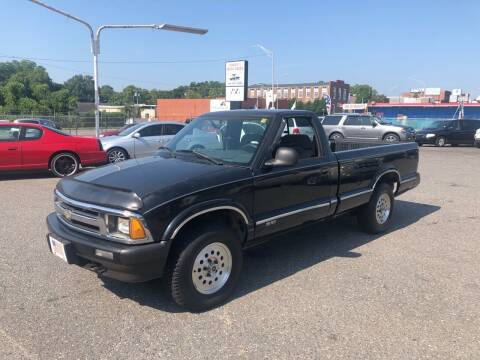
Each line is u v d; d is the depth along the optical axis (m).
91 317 3.67
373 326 3.58
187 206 3.59
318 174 4.92
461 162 16.17
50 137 10.86
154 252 3.41
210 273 3.85
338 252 5.39
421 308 3.91
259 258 5.14
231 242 3.94
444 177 12.10
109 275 3.58
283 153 4.16
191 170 3.98
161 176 3.82
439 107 54.12
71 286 4.27
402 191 6.70
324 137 5.14
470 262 5.13
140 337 3.37
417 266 4.96
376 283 4.45
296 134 4.81
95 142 11.42
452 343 3.35
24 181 10.42
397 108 57.41
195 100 74.31
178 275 3.62
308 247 5.59
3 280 4.39
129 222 3.39
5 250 5.29
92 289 4.20
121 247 3.40
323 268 4.84
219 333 3.45
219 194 3.82
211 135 4.75
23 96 80.25
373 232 6.18
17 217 6.89
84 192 3.75
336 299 4.07
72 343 3.27
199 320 3.65
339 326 3.57
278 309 3.86
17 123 10.66
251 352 3.19
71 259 3.68
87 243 3.55
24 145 10.48
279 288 4.30
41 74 93.88
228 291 3.97
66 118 46.47
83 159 11.17
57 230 3.87
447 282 4.51
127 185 3.66
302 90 114.94
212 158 4.37
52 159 10.85
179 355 3.14
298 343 3.31
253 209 4.18
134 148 13.28
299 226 4.85
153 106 92.81
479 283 4.50
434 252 5.47
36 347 3.21
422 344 3.33
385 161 6.08
